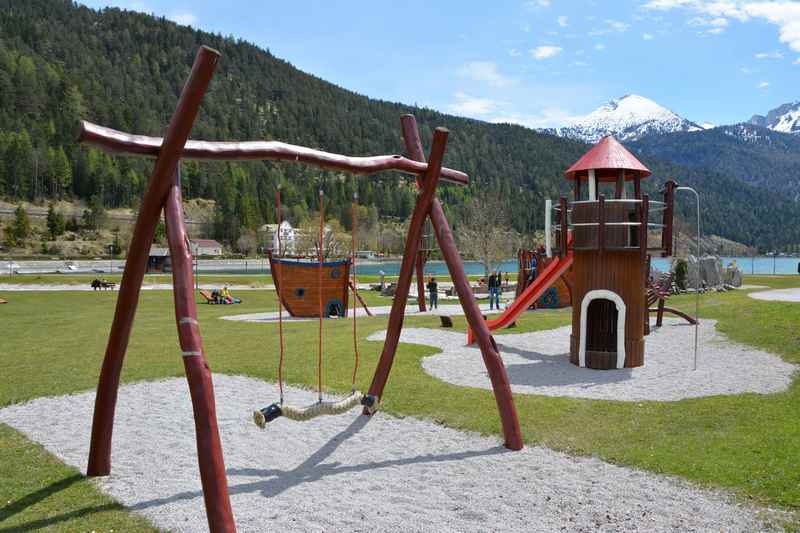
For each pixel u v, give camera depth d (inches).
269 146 259.9
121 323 247.3
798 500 223.6
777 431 304.2
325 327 773.3
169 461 285.6
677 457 273.9
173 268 216.1
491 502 233.3
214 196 6525.6
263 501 237.5
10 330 773.3
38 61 7859.3
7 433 330.6
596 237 504.4
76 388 431.2
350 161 296.5
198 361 205.8
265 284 1988.2
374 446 308.3
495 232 2369.6
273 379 453.7
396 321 351.3
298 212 5477.4
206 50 205.3
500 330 743.1
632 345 505.0
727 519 212.8
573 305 535.8
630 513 219.8
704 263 1290.6
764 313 719.1
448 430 333.1
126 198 6205.7
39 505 233.5
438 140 328.2
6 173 5595.5
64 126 6742.1
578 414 354.3
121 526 214.2
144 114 7691.9
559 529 208.5
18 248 4426.7
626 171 530.6
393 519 218.2
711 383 433.4
